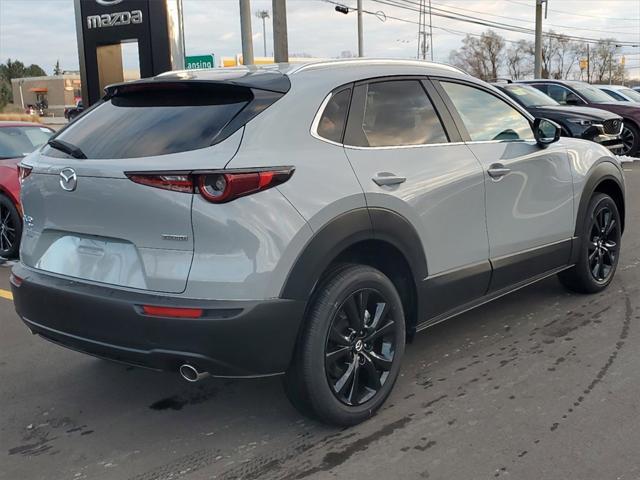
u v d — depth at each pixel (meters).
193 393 3.81
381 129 3.53
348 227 3.12
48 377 4.09
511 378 3.83
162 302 2.82
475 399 3.58
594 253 5.25
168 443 3.24
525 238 4.39
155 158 2.90
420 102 3.82
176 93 3.34
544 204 4.53
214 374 2.89
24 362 4.34
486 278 4.06
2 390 3.90
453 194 3.74
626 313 4.88
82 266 3.17
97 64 12.55
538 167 4.45
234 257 2.79
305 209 2.96
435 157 3.71
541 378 3.82
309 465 2.99
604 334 4.48
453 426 3.29
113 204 2.96
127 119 3.31
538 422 3.30
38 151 3.54
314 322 3.05
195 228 2.79
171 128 3.09
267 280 2.83
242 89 3.13
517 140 4.41
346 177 3.17
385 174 3.36
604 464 2.91
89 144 3.25
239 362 2.85
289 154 3.01
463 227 3.84
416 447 3.11
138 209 2.88
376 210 3.26
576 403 3.49
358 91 3.47
